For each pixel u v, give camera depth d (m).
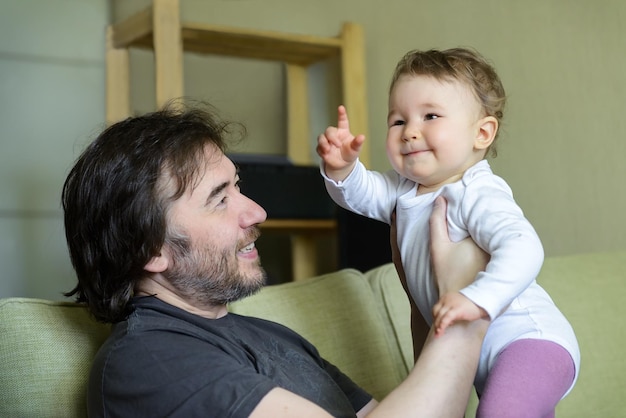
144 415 1.18
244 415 1.13
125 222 1.32
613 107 2.65
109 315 1.35
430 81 1.34
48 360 1.37
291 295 1.74
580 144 2.77
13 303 1.40
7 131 3.60
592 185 2.73
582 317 1.98
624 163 2.61
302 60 3.78
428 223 1.34
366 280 1.87
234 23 3.81
